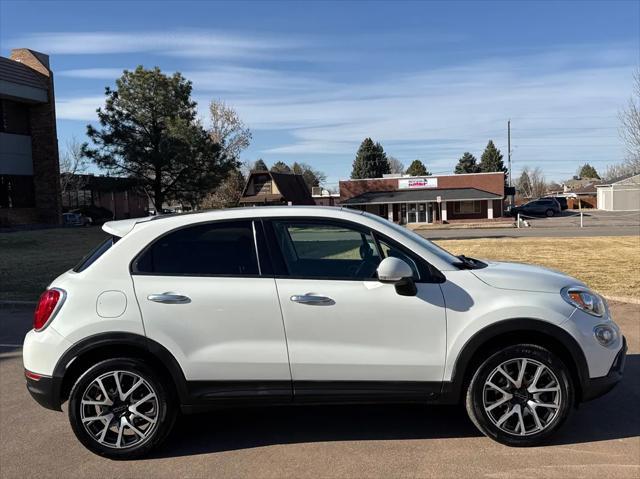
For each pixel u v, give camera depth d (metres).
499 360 3.89
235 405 3.98
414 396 3.95
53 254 20.23
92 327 3.89
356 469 3.71
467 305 3.90
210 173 36.19
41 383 3.92
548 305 3.86
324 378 3.92
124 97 34.78
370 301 3.90
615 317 7.84
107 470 3.82
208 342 3.92
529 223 42.81
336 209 4.28
